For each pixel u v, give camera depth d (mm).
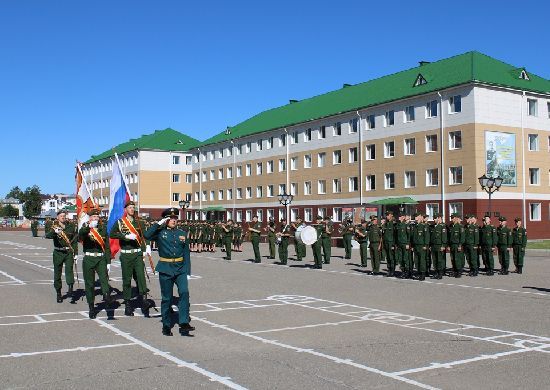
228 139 73750
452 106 44156
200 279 18953
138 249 11852
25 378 6977
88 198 14477
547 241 41406
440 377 6941
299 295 14805
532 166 45031
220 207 66688
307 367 7434
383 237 20484
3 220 120000
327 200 57281
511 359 7832
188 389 6484
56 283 13570
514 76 45375
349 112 53781
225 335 9586
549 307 12547
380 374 7074
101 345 8852
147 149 87125
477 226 19891
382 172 50406
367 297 14383
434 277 19234
